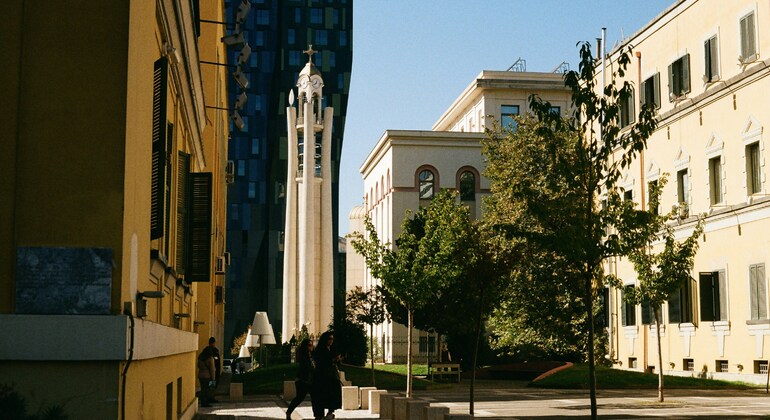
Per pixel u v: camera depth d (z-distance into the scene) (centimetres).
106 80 826
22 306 800
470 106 8150
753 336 3481
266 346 5344
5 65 816
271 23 11969
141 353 882
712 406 2558
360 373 4034
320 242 6525
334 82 11994
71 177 816
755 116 3562
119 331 797
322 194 6581
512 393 3356
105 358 792
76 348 790
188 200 1817
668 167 4259
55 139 816
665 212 4281
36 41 822
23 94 817
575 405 2678
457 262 2272
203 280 1834
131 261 868
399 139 7425
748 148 3622
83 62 824
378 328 7862
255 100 11838
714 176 3897
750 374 3488
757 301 3481
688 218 4022
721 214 3731
